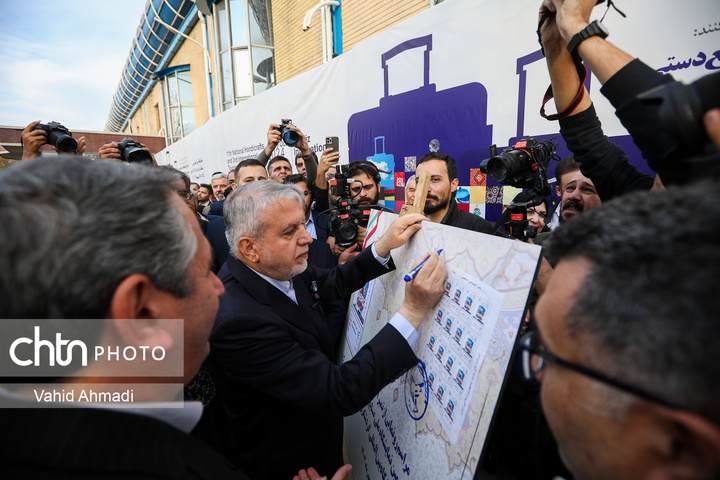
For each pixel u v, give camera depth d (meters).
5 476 0.31
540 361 0.42
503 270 0.64
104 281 0.36
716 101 0.33
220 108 8.20
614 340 0.28
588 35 0.68
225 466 0.45
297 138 2.63
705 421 0.25
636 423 0.29
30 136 2.07
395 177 2.61
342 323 1.75
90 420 0.36
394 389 0.99
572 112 1.00
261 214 0.99
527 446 1.02
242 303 0.96
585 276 0.32
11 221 0.31
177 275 0.43
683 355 0.24
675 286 0.25
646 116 0.55
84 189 0.36
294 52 5.40
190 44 9.98
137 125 20.31
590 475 0.35
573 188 1.45
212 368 1.02
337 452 1.14
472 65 1.99
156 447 0.39
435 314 0.84
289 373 0.87
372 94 2.71
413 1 3.22
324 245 2.11
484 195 2.05
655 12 1.35
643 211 0.30
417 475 0.78
